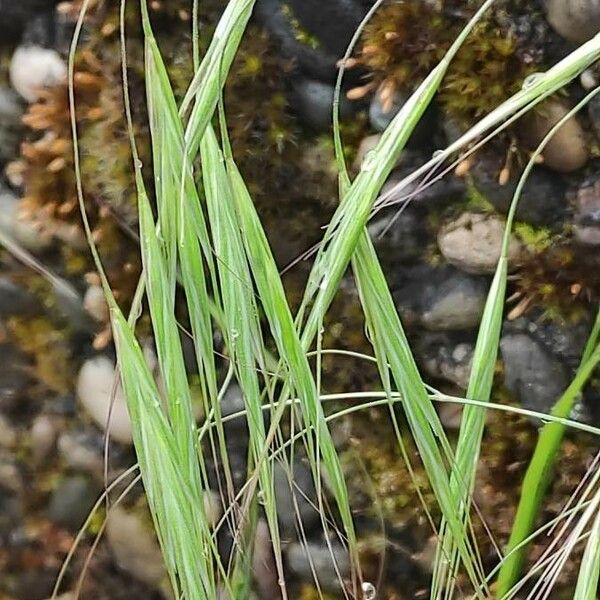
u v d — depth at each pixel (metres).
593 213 0.23
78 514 0.28
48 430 0.28
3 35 0.26
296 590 0.26
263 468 0.19
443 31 0.23
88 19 0.25
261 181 0.25
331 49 0.24
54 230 0.26
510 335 0.24
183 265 0.19
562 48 0.23
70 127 0.26
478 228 0.24
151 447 0.18
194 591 0.19
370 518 0.25
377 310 0.19
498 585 0.21
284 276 0.25
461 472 0.20
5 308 0.27
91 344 0.27
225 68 0.18
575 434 0.24
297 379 0.19
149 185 0.25
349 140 0.24
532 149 0.23
